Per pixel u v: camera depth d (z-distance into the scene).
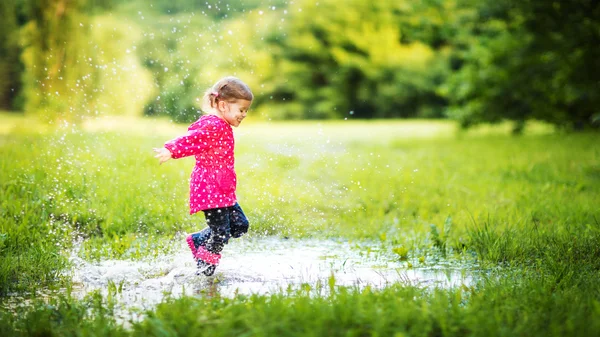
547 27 17.97
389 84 45.78
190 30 34.34
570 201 8.08
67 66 18.69
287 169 11.57
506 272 5.29
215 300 4.06
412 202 8.69
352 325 3.51
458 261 5.81
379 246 6.53
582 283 4.62
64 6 19.14
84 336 3.51
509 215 7.22
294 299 4.00
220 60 35.75
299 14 44.28
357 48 45.41
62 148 10.09
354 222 7.68
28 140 11.76
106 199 7.39
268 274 5.29
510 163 12.73
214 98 5.43
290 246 6.46
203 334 3.39
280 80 44.09
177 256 5.79
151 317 3.79
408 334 3.39
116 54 23.41
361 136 24.02
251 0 42.75
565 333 3.43
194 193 5.32
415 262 5.79
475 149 17.08
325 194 9.28
